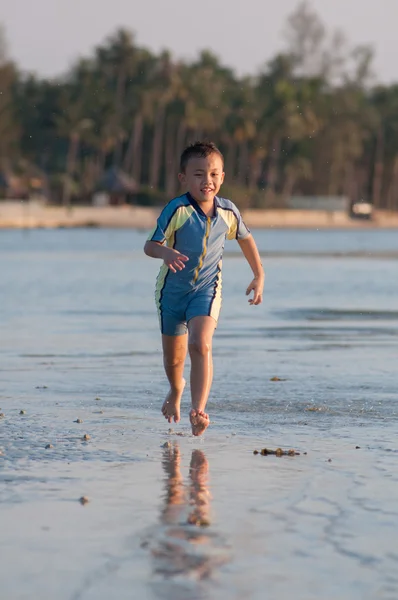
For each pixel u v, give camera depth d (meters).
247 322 40.94
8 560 9.89
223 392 22.19
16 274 75.94
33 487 12.94
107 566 9.69
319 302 51.81
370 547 10.34
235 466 14.30
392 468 14.16
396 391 22.33
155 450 15.49
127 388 22.73
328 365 27.27
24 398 21.12
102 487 12.95
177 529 10.98
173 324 16.75
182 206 16.11
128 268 88.25
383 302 51.84
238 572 9.52
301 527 11.07
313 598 8.88
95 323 40.03
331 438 16.62
